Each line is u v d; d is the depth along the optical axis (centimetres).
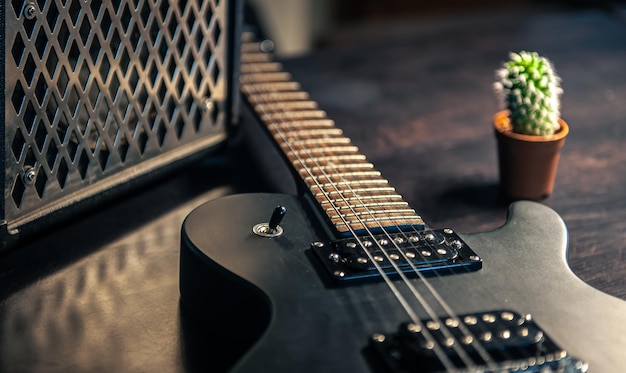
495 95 114
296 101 98
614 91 115
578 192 93
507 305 70
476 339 66
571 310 70
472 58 124
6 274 79
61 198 82
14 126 76
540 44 128
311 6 198
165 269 80
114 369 70
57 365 70
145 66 86
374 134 103
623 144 103
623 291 79
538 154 88
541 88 86
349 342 66
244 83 102
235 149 98
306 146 89
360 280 71
